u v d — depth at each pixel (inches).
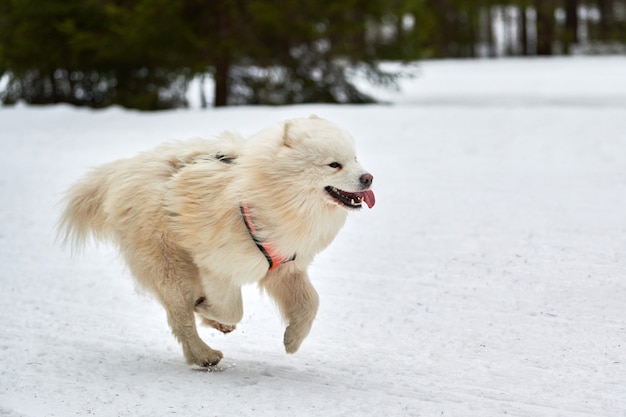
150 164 313.6
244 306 383.2
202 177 298.2
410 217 508.7
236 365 310.3
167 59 1166.3
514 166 617.9
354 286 400.5
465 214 506.9
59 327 356.8
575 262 411.8
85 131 850.8
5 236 511.2
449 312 359.6
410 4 1186.0
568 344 316.2
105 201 324.2
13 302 391.5
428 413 258.7
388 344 327.6
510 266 413.1
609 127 727.1
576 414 256.5
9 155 746.8
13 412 260.1
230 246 291.6
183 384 287.1
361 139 746.8
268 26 1121.4
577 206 506.6
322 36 1152.8
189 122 863.1
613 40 2215.8
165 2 1055.0
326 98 1203.9
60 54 1187.3
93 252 477.1
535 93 1205.1
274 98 1213.7
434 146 702.5
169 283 307.4
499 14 2564.0
